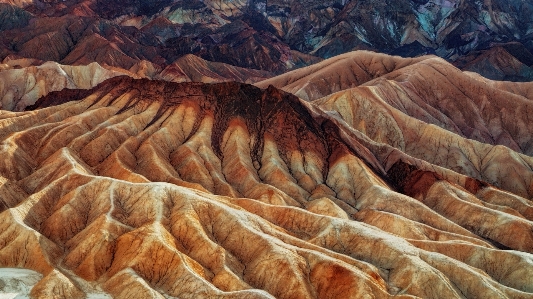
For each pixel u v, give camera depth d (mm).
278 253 76250
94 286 72938
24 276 72062
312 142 128625
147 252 75000
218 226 83750
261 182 115812
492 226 103062
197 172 111500
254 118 132625
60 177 97875
